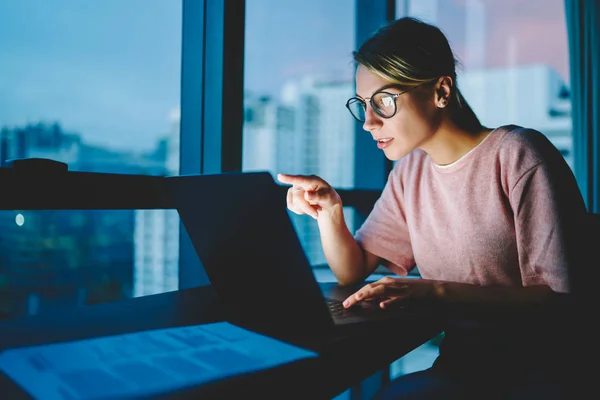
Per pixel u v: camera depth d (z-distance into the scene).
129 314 0.76
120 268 1.06
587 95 2.18
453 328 0.73
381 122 0.97
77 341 0.60
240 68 1.34
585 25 2.17
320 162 1.68
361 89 0.98
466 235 1.03
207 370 0.50
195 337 0.62
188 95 1.33
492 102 1.89
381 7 1.96
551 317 0.79
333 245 1.11
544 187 0.88
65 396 0.43
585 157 2.19
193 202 0.78
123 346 0.58
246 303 0.76
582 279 0.82
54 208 0.93
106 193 1.02
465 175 1.02
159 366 0.51
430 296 0.84
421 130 0.98
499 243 0.99
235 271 0.76
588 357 0.79
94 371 0.49
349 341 0.61
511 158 0.94
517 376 0.79
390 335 0.67
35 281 0.93
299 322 0.66
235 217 0.69
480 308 0.80
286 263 0.64
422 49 0.94
